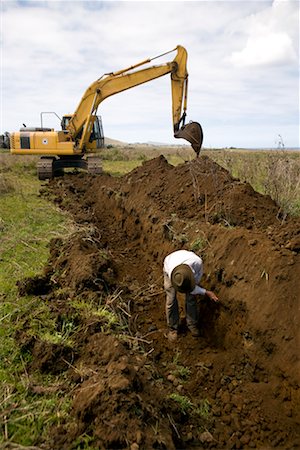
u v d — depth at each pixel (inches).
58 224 349.1
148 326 205.9
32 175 734.5
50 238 309.6
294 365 146.9
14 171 774.5
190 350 186.9
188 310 195.8
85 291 204.7
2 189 510.3
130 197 389.4
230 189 275.6
